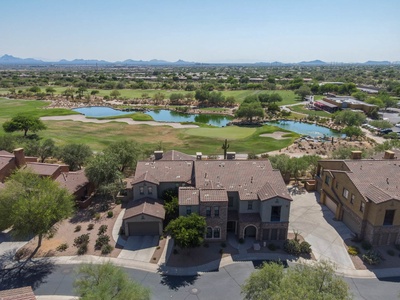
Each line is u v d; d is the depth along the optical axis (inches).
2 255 1359.5
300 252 1380.4
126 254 1373.0
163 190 1694.1
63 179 1915.6
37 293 1135.0
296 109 5629.9
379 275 1248.8
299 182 2167.8
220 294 1143.0
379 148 2452.0
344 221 1644.9
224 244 1450.5
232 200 1547.7
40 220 1309.1
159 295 1133.1
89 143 3223.4
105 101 6432.1
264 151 2992.1
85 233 1530.5
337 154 2361.0
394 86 7554.1
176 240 1299.2
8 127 3287.4
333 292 852.0
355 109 5108.3
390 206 1382.9
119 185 1861.5
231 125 4377.5
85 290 916.6
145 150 2536.9
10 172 1946.4
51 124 4069.9
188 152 2950.3
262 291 895.1
